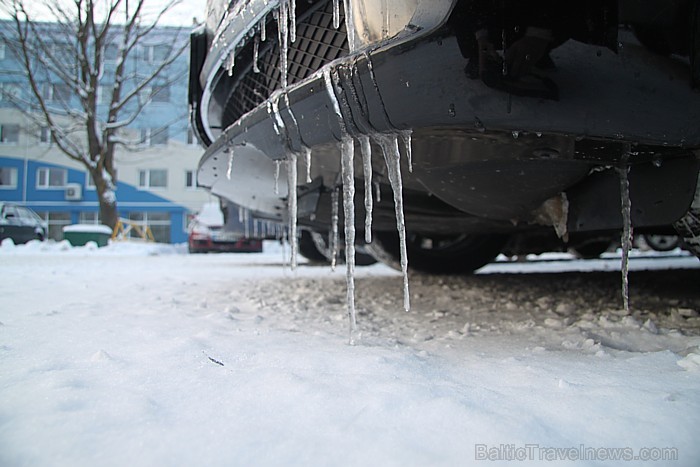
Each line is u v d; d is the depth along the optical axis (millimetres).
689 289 3209
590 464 882
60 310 2496
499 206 2137
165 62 17156
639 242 7711
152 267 6297
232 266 6883
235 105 2586
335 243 2494
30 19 15562
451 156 1759
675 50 1416
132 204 29922
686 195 1650
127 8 16094
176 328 2027
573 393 1220
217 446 931
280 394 1191
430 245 4922
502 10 1355
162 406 1119
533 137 1562
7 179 29875
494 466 871
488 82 1392
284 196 2885
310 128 1758
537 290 3326
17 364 1435
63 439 941
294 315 2428
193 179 30375
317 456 901
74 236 14102
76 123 17781
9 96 18234
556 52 1381
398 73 1453
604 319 2094
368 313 2508
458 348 1744
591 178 1939
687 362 1430
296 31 1909
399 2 1425
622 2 1385
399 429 1008
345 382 1283
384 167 2043
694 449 937
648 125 1452
